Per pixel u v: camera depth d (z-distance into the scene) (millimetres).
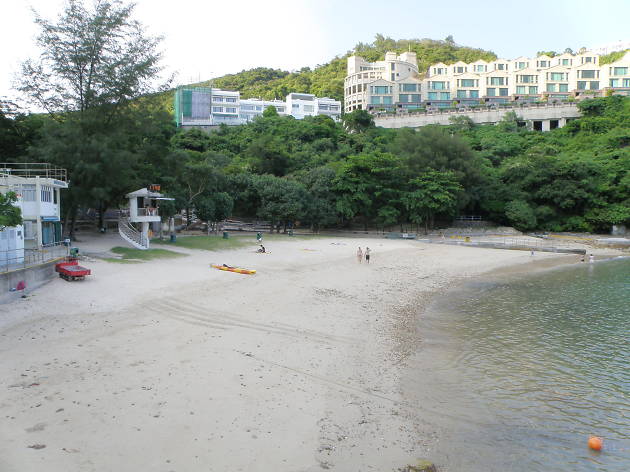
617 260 49656
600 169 74500
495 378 15961
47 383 12797
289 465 9750
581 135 96188
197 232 60406
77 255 31000
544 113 111062
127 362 14633
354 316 22812
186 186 55062
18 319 18344
